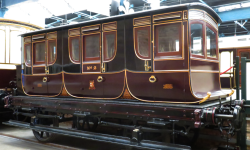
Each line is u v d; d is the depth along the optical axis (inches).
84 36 187.9
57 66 204.7
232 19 473.1
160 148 140.9
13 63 287.6
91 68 183.3
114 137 163.6
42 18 534.0
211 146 195.2
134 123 159.8
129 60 163.8
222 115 129.6
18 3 456.4
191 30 145.9
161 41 151.3
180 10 143.1
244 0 438.3
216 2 474.0
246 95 189.5
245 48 331.3
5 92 266.2
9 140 233.3
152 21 153.2
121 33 167.3
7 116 311.4
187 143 197.0
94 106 174.4
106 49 176.4
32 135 255.8
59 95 204.8
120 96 168.7
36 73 220.8
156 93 152.9
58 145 212.7
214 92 168.6
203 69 157.8
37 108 214.4
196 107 132.6
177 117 138.3
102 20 175.5
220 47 354.6
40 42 217.9
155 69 152.3
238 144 182.2
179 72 143.5
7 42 281.4
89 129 238.7
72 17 630.5
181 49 143.4
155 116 146.3
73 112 188.7
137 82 160.4
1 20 275.7
